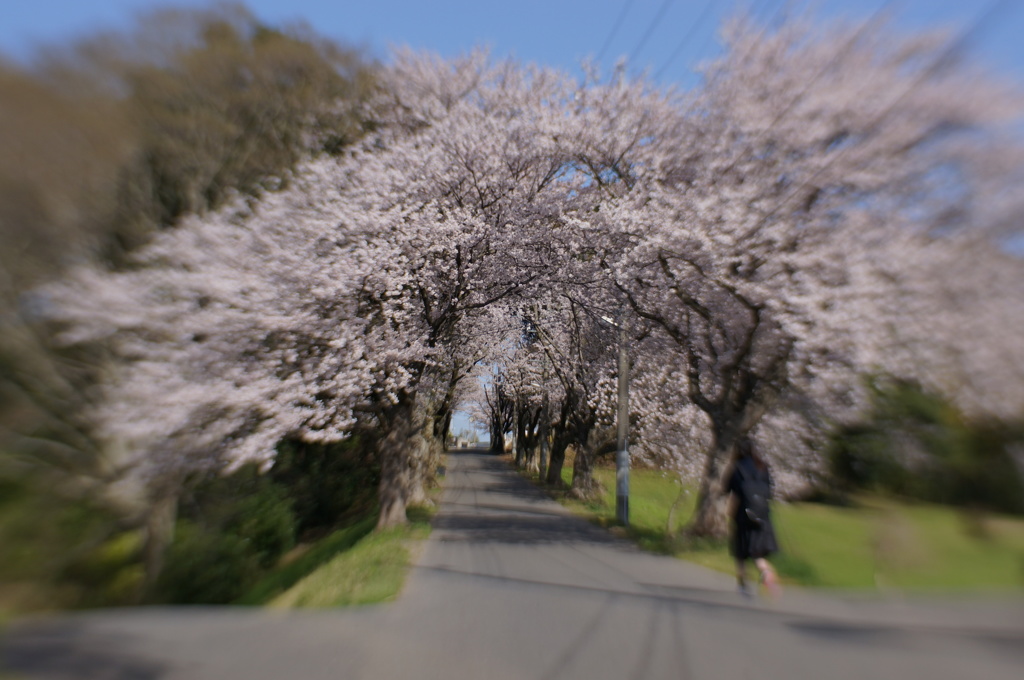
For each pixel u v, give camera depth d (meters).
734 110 14.02
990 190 10.59
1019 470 11.73
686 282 14.52
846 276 12.14
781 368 14.15
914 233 11.50
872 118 11.98
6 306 14.51
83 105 14.64
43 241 14.35
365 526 19.08
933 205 11.34
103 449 15.47
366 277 14.55
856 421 14.42
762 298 12.78
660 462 23.70
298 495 22.02
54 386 15.62
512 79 18.53
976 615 7.42
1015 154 10.48
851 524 13.13
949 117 11.21
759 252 13.02
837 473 15.48
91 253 14.65
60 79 14.59
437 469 40.41
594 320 21.84
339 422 14.70
